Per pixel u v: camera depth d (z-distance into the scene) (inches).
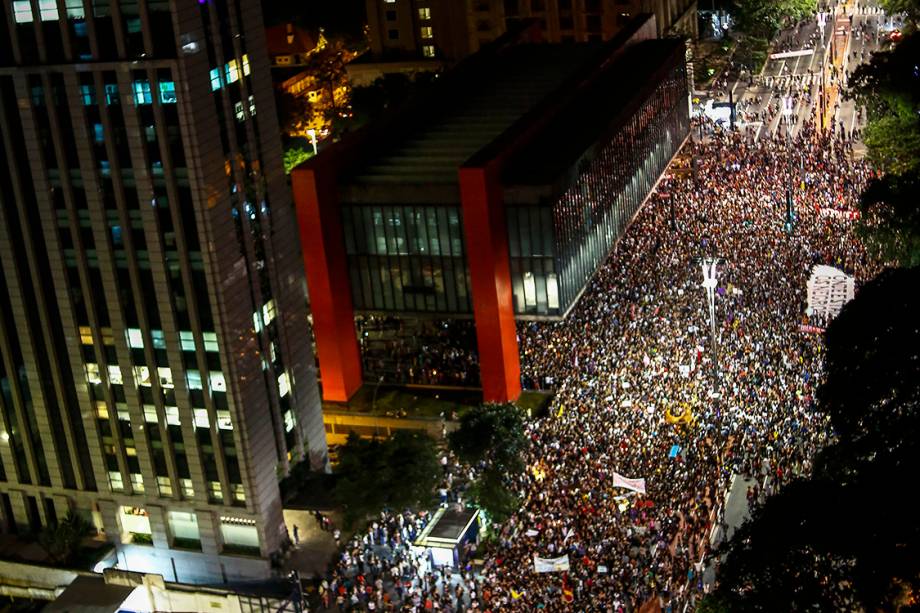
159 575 4072.3
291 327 4357.8
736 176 6934.1
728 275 5561.0
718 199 6624.0
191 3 3735.2
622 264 5920.3
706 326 5029.5
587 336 5221.5
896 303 2113.7
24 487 4471.0
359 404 5241.1
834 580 1897.1
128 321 4055.1
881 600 1803.6
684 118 7544.3
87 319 4104.3
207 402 4060.0
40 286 4121.6
